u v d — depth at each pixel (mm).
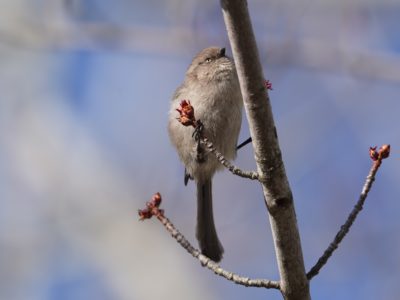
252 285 5898
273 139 5543
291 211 5684
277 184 5621
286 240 5727
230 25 5262
